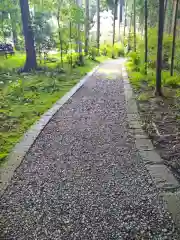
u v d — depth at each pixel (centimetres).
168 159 412
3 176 362
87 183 347
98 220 278
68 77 1173
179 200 308
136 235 257
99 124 582
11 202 308
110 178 360
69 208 297
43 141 487
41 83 1017
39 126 560
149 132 528
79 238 254
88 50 2220
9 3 1797
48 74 1208
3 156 418
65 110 686
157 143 475
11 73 1235
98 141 488
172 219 277
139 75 1178
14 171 376
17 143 471
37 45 1536
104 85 1021
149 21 1766
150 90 912
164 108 694
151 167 387
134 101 776
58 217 283
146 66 1217
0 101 762
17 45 2159
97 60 1992
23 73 1256
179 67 1159
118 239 252
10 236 257
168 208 294
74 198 315
